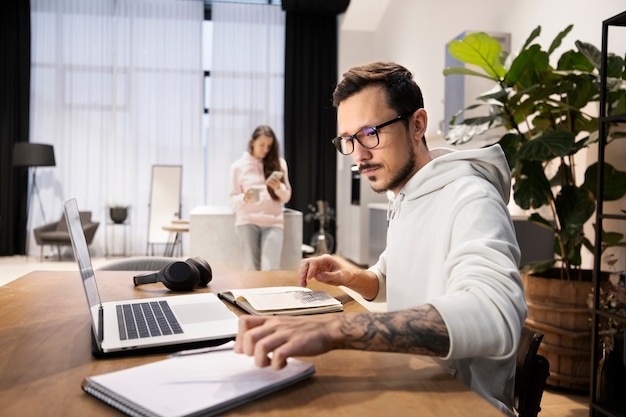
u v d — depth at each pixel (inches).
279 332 32.5
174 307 53.2
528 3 159.5
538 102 112.7
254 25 325.7
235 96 325.1
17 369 37.1
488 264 36.6
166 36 319.0
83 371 36.9
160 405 29.3
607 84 99.8
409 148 46.8
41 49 306.8
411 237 48.2
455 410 30.7
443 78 223.9
